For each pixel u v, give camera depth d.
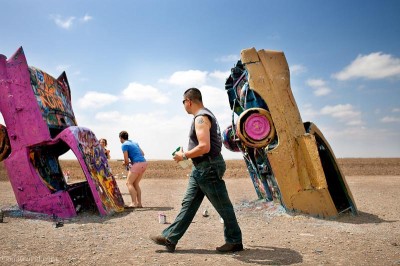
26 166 6.63
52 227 5.55
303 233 5.00
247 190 11.26
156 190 11.91
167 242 3.96
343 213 6.46
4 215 6.42
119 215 6.83
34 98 6.74
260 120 6.48
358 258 3.65
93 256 3.77
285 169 6.32
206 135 3.70
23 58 6.82
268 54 6.79
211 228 5.54
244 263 3.50
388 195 9.59
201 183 3.85
